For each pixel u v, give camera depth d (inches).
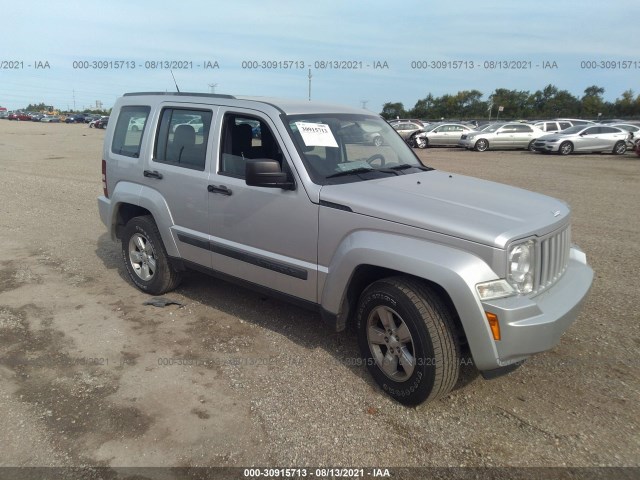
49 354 151.4
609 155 890.7
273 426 118.6
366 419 121.8
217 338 162.1
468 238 113.7
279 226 147.0
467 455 109.8
